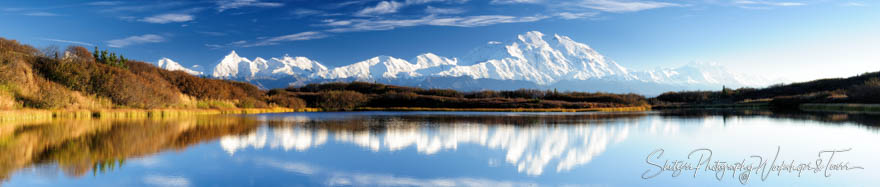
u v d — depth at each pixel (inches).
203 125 1625.2
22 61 2277.3
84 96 2287.2
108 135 1222.3
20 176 693.9
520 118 2260.1
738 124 1720.0
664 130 1470.2
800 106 3627.0
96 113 2070.6
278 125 1665.8
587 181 688.4
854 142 1110.4
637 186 658.8
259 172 737.6
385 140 1172.5
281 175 717.3
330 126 1632.6
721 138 1216.8
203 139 1163.3
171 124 1638.8
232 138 1190.9
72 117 1909.4
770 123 1760.6
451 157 893.8
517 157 898.7
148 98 2556.6
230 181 676.1
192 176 705.0
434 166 799.7
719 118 2169.0
